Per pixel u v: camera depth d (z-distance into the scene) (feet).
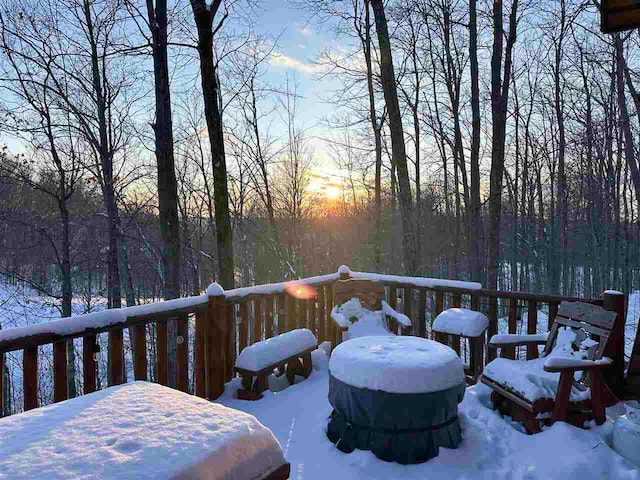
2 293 33.12
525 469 7.81
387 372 8.13
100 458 2.70
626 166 48.11
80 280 38.34
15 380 35.65
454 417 8.67
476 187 37.01
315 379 12.89
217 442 2.97
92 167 32.83
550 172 55.06
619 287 52.85
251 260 45.19
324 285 16.03
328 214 50.03
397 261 47.50
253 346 11.64
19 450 2.79
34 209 35.42
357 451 8.32
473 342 13.33
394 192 45.78
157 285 48.03
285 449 8.74
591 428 8.84
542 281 64.28
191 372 36.86
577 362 8.60
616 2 9.48
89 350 8.75
